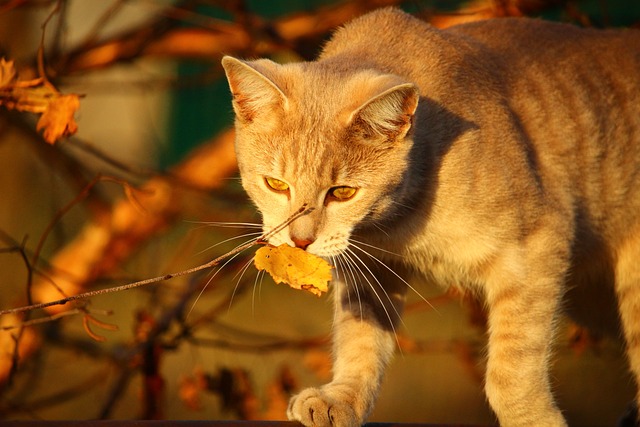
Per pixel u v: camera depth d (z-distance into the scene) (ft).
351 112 25.99
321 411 26.25
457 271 28.94
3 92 32.86
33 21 56.95
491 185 27.07
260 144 26.86
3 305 48.44
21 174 59.52
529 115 28.86
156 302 42.39
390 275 29.73
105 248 45.47
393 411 53.36
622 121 30.09
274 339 46.37
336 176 26.35
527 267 27.55
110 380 52.21
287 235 26.48
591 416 51.47
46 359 52.26
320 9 45.42
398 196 27.22
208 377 40.14
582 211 29.58
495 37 30.17
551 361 28.66
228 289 52.95
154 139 65.26
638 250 30.60
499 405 27.76
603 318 32.65
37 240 60.70
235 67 26.43
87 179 49.24
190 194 45.09
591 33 31.32
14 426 23.95
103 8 76.23
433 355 56.34
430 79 27.55
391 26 28.94
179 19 47.55
